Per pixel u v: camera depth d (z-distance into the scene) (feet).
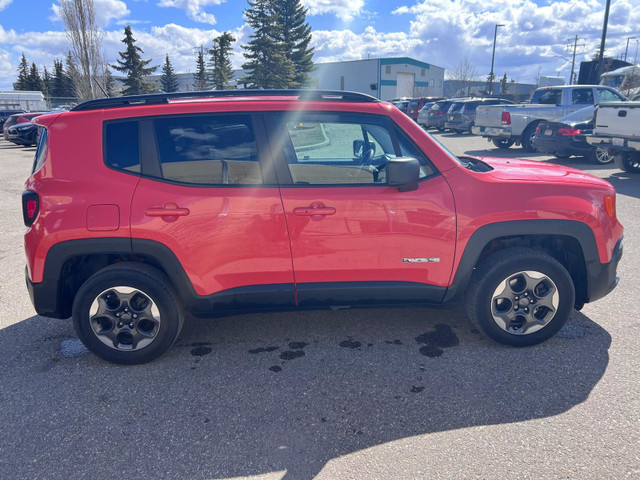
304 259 11.18
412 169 10.39
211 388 10.68
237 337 13.02
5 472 8.34
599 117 33.99
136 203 10.88
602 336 12.44
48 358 12.16
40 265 11.05
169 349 12.48
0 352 12.50
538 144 42.09
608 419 9.21
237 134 11.17
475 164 14.03
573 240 11.71
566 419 9.25
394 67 214.90
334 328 13.38
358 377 10.94
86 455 8.71
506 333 11.82
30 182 11.34
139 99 11.47
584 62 95.91
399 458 8.40
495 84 237.66
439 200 11.16
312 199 11.00
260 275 11.24
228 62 222.48
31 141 77.46
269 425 9.39
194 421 9.57
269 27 165.99
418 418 9.45
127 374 11.35
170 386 10.80
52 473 8.29
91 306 11.30
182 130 11.16
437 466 8.18
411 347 12.21
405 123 11.47
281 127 11.23
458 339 12.56
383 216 11.07
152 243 10.91
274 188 11.05
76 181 10.98
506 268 11.43
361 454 8.54
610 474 7.87
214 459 8.54
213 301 11.34
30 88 265.34
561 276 11.51
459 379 10.71
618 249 12.16
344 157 11.30
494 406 9.73
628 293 15.07
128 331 11.45
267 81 167.12
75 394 10.57
